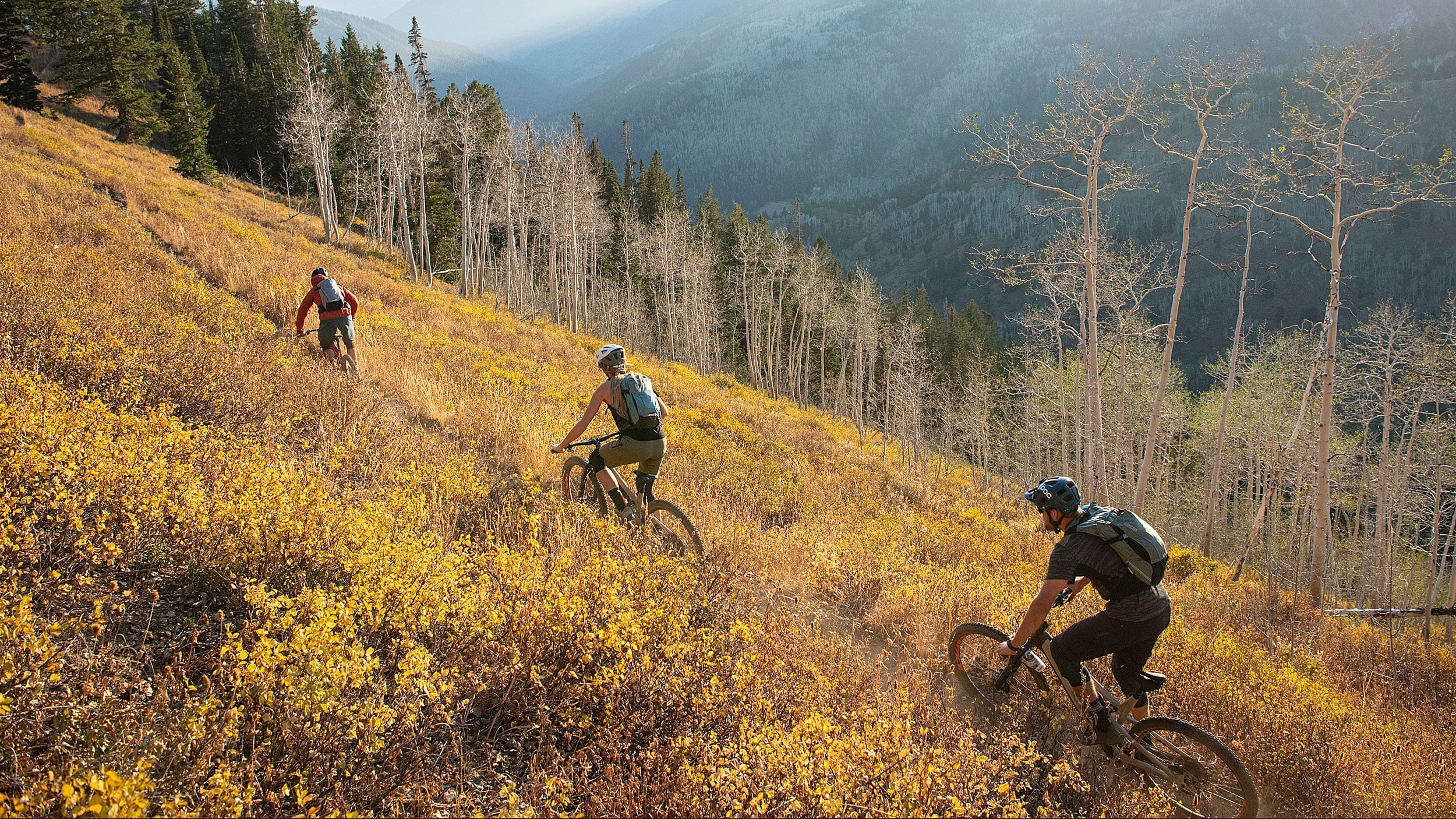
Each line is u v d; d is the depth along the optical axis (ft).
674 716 10.27
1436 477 99.45
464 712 9.92
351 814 6.81
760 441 54.54
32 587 9.48
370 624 10.45
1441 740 15.78
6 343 17.13
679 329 236.43
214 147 227.81
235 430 17.97
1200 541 133.39
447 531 15.14
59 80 190.08
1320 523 51.11
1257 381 113.19
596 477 18.29
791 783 8.56
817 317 248.11
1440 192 50.42
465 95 161.48
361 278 69.46
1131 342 86.12
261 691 8.18
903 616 17.70
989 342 307.58
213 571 11.22
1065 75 61.52
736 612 13.87
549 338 79.46
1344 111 53.16
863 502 37.47
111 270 31.68
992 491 105.29
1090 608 17.80
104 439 12.52
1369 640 28.63
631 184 328.90
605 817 8.44
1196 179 61.67
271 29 269.03
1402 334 92.22
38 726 7.17
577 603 11.44
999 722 12.65
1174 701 14.21
